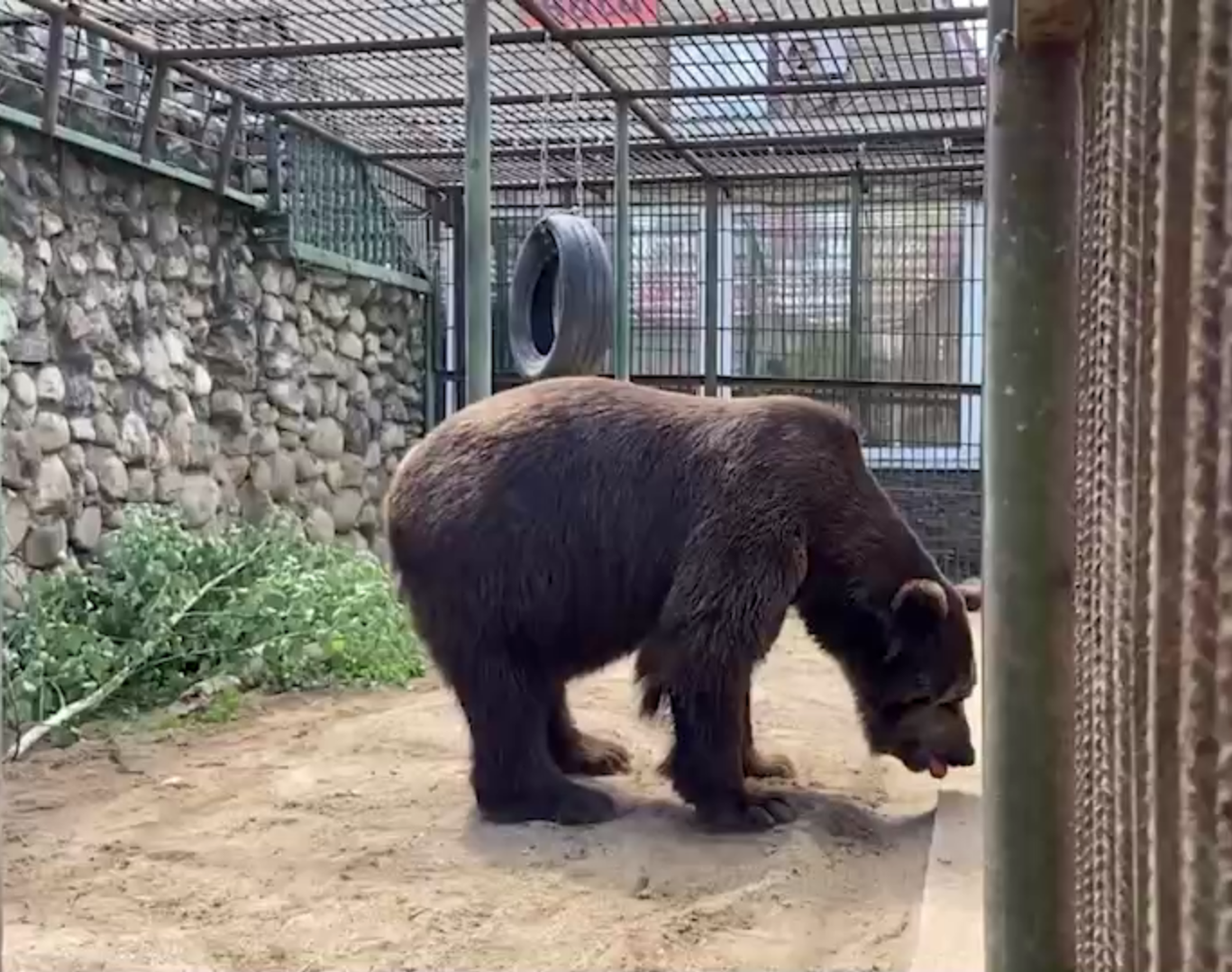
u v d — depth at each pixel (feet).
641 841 14.48
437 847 14.38
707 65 27.81
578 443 15.64
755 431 15.67
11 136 22.62
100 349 24.81
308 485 31.94
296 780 17.07
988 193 4.84
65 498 23.52
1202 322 2.23
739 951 11.48
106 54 26.16
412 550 15.69
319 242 32.07
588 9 24.71
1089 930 3.84
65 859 13.97
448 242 39.01
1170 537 2.36
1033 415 4.67
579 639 15.67
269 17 24.57
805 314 38.81
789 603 15.38
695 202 38.73
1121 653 2.93
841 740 19.44
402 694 22.61
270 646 22.74
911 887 13.30
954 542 37.52
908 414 38.19
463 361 38.86
